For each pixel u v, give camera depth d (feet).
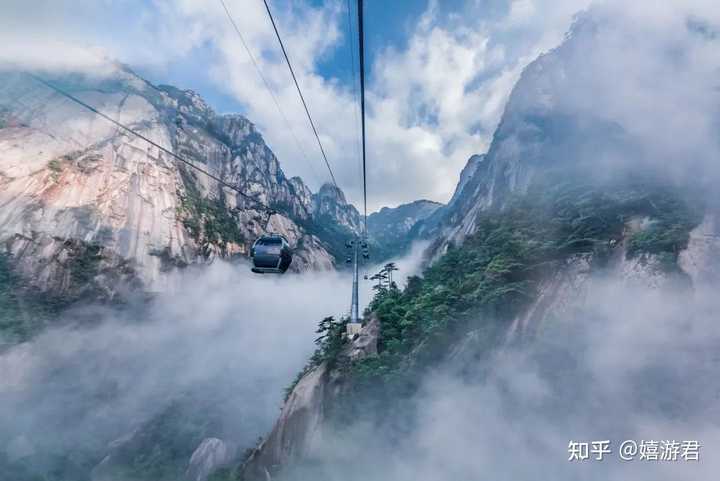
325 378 126.41
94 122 422.00
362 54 24.56
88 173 380.37
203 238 455.22
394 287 180.65
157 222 411.95
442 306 116.67
